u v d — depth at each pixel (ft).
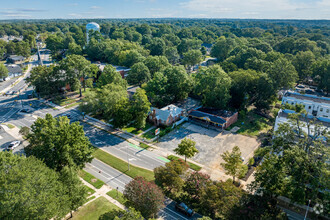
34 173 123.13
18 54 644.69
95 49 574.56
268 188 153.38
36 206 110.52
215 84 309.63
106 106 264.31
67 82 358.23
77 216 150.20
